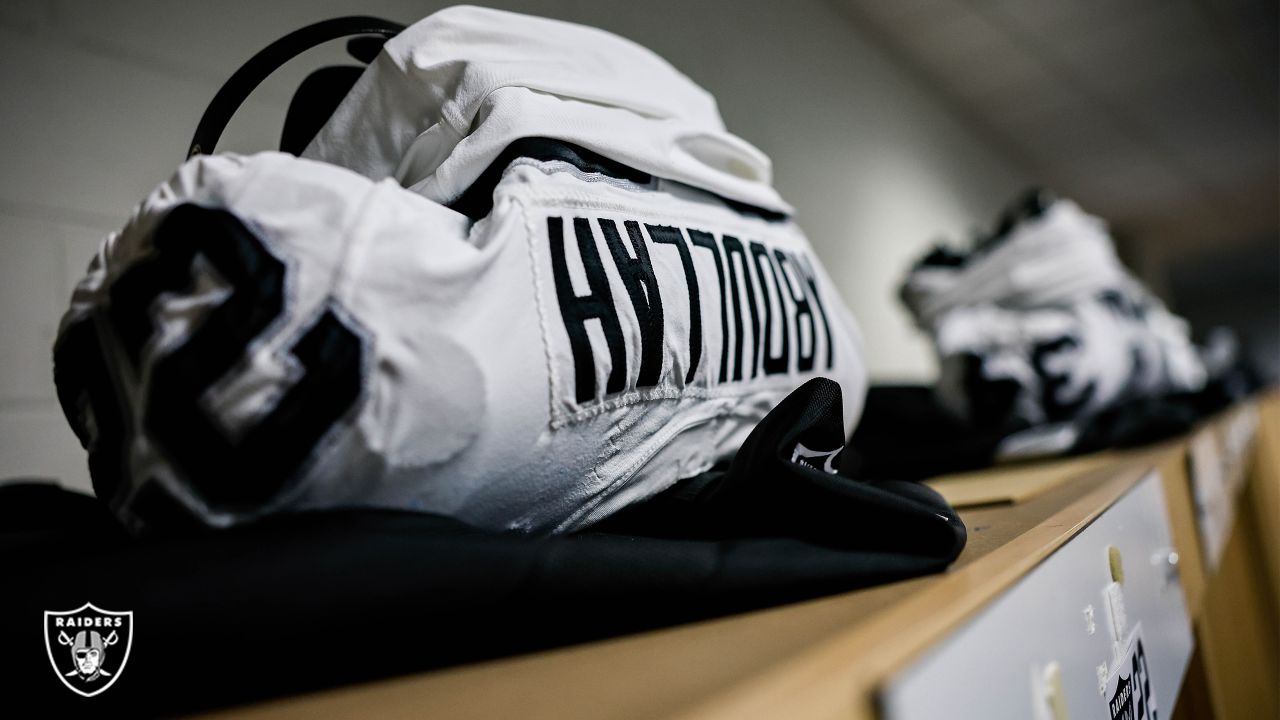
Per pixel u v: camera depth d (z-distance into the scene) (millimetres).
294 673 272
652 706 205
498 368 346
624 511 454
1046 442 1064
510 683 260
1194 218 5289
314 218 321
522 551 304
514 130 425
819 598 332
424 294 326
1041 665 284
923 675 195
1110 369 1368
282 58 480
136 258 323
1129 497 502
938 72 2900
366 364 308
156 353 301
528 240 383
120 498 327
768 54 1756
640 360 417
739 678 213
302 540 287
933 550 346
